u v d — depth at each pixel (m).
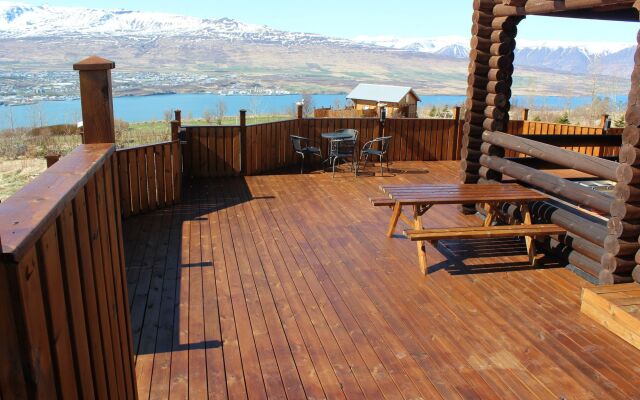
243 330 3.40
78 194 1.40
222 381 2.82
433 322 3.56
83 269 1.42
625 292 3.64
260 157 8.64
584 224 4.37
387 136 9.05
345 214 6.20
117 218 2.12
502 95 5.83
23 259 0.88
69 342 1.21
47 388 1.00
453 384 2.84
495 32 5.74
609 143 6.92
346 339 3.30
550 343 3.30
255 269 4.45
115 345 1.88
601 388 2.83
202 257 4.72
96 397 1.50
